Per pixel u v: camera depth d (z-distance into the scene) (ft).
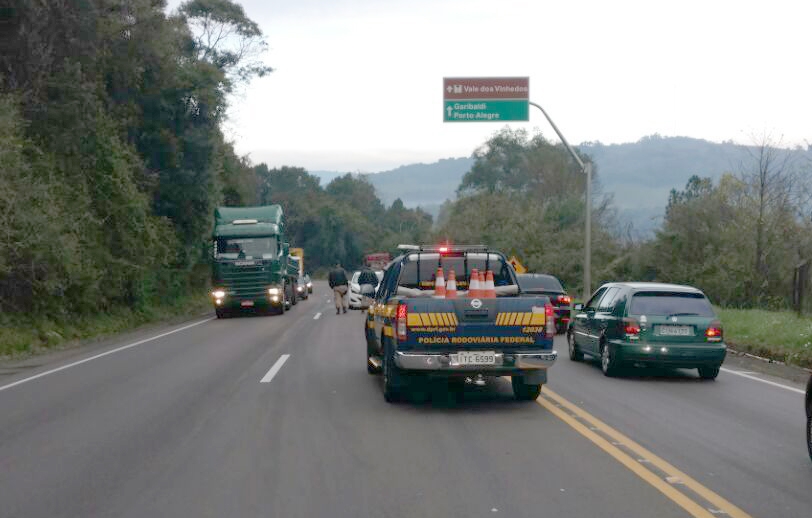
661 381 43.06
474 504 19.57
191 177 117.39
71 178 85.56
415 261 38.81
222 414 32.14
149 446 26.27
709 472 22.75
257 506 19.49
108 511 19.17
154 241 103.35
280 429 29.07
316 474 22.53
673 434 28.22
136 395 37.35
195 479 22.04
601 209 158.10
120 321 93.40
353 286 112.78
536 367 33.14
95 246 89.76
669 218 113.29
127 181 96.12
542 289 69.97
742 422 30.63
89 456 24.89
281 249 106.11
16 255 68.59
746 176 95.04
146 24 102.83
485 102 85.97
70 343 73.31
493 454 24.98
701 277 103.65
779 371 48.19
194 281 152.35
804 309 75.05
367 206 578.66
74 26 84.89
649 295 44.01
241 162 179.63
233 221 104.22
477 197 218.79
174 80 113.09
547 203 157.07
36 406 34.53
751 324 64.80
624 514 18.76
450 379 34.37
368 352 44.45
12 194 66.18
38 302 75.77
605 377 44.75
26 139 75.87
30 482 21.86
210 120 121.70
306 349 58.39
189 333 76.74
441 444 26.48
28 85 81.00
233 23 173.47
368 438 27.48
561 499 19.99
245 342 64.95
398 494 20.47
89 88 85.35
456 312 32.94
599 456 24.71
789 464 23.73
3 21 79.10
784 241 92.48
